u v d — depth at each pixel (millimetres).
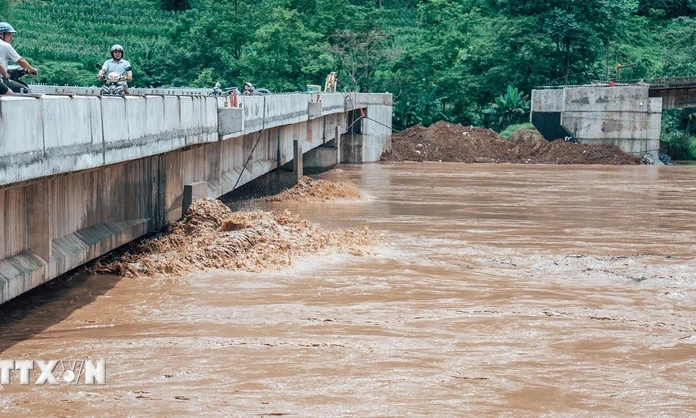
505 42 78125
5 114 10789
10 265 12531
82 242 15320
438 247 21781
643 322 14812
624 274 18906
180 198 20891
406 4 105438
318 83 73250
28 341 12828
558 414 10430
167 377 11281
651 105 61938
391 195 35406
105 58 77000
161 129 17422
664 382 11695
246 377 11359
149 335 13227
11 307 14828
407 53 77062
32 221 13398
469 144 60656
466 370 11930
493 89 78188
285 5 78000
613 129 62531
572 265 19828
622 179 46125
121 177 17594
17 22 84875
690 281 18312
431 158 59125
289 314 14664
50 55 76562
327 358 12258
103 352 12305
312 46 72688
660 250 22250
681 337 13906
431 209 30391
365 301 15711
